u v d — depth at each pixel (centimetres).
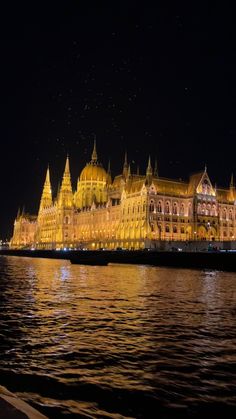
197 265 11100
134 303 4069
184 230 19212
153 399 1550
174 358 2094
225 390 1653
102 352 2195
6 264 13838
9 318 3184
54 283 6350
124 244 18712
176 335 2614
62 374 1830
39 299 4366
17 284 6181
